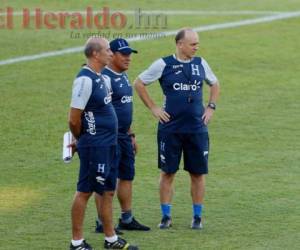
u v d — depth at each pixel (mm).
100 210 31750
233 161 42875
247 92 55281
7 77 58000
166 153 34156
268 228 33844
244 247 31797
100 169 30828
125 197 33875
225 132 47656
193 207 34344
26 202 37219
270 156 43719
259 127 48562
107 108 30906
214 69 60281
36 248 31766
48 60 62094
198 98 34062
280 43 67125
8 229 33844
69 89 55656
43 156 43844
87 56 30703
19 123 49000
